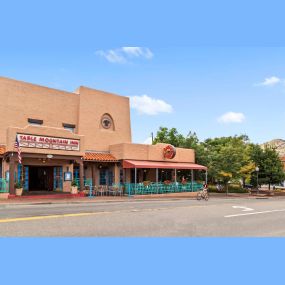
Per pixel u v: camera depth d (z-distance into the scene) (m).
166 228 11.59
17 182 25.48
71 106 33.12
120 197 29.34
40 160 29.14
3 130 28.14
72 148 28.50
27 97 30.03
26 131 25.77
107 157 33.47
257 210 18.75
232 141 53.28
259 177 50.81
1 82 28.52
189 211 16.84
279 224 13.57
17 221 12.07
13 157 24.94
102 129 35.31
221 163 43.78
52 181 31.06
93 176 33.59
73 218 13.09
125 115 37.81
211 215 15.50
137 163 32.72
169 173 40.44
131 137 38.19
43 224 11.55
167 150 36.50
